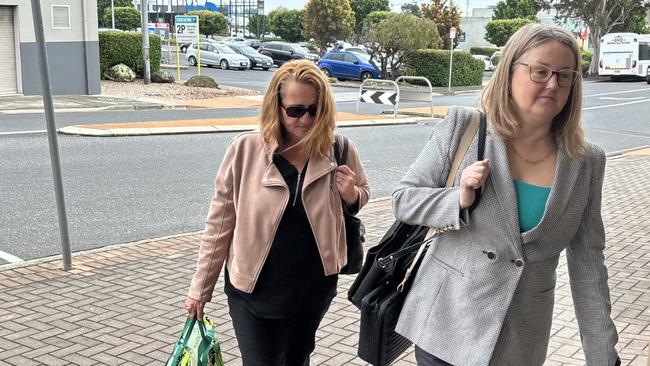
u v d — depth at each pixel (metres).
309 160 2.72
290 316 2.76
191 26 27.39
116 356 4.10
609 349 2.35
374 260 2.62
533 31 2.21
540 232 2.26
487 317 2.27
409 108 21.84
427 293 2.40
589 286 2.41
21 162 10.41
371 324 2.53
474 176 2.19
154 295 5.14
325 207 2.71
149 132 13.87
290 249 2.70
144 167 10.41
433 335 2.36
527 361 2.37
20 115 16.36
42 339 4.32
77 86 21.58
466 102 24.94
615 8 45.59
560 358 4.17
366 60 34.59
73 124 14.84
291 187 2.69
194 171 10.22
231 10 99.81
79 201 8.21
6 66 20.12
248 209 2.70
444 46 45.97
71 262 5.81
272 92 2.68
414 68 33.50
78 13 21.20
